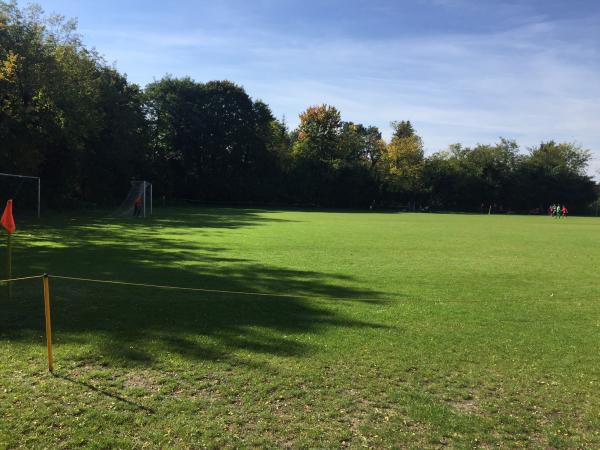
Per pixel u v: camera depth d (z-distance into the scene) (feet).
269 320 28.07
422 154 301.22
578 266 54.70
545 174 311.27
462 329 27.55
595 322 29.84
